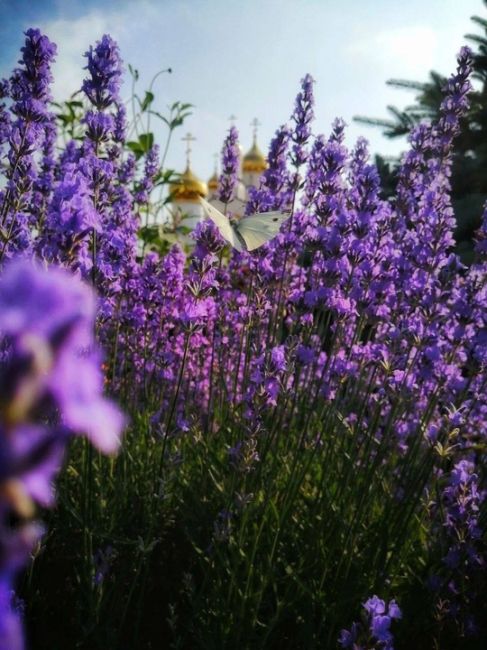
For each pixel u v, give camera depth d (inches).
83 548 91.4
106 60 93.5
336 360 121.7
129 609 100.7
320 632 94.3
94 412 11.7
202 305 93.7
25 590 91.0
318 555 102.9
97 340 96.7
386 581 101.2
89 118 94.3
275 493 113.9
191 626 91.7
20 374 11.5
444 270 116.1
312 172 150.9
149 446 125.2
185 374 156.9
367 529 109.6
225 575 100.1
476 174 416.5
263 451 100.9
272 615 96.1
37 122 103.3
